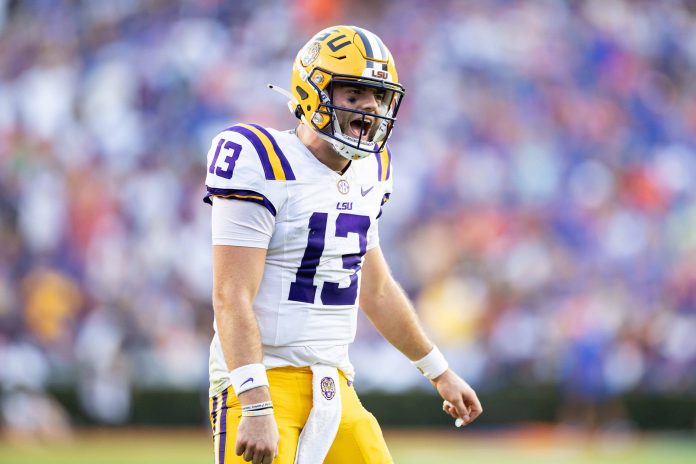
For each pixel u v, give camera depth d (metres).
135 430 50.88
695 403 53.09
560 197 62.75
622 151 66.56
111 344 51.41
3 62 66.31
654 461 41.56
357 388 51.66
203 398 51.28
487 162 62.59
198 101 63.81
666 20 75.12
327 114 12.67
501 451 44.97
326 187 12.85
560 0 72.31
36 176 58.69
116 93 64.19
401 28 69.19
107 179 58.59
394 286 14.17
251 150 12.57
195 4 68.50
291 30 68.50
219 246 12.49
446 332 55.94
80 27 68.06
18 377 50.00
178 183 59.09
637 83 71.25
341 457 13.12
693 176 67.00
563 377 51.94
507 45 69.19
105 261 54.94
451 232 59.16
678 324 57.81
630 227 62.25
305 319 12.85
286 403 12.76
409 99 65.25
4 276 54.44
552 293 57.91
